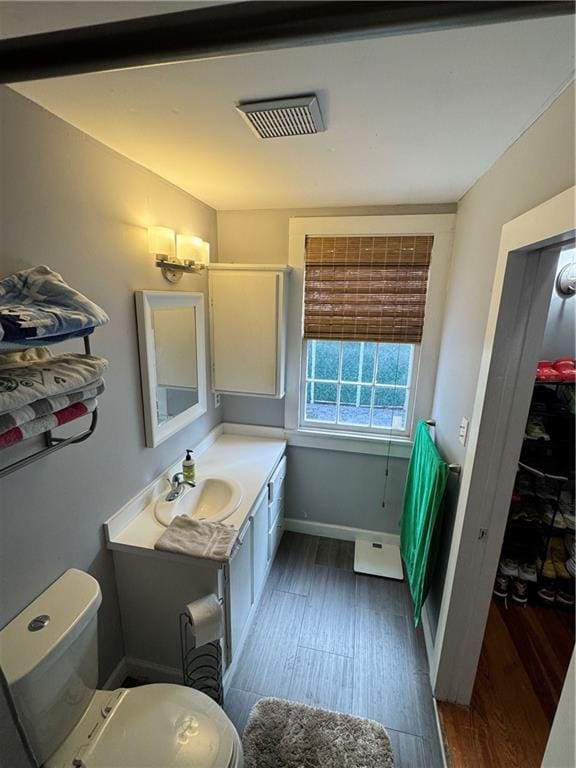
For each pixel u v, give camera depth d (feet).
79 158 4.15
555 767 2.77
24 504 3.77
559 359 6.73
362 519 8.94
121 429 5.19
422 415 7.89
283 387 8.14
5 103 3.29
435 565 6.30
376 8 1.24
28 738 3.37
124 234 4.99
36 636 3.57
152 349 5.57
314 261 7.66
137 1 2.32
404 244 7.20
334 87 3.26
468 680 5.34
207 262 6.37
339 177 5.65
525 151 3.93
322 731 5.07
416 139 4.29
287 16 1.28
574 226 2.90
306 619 6.89
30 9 2.39
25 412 2.92
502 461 4.58
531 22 2.45
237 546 5.27
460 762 4.74
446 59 2.85
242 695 5.54
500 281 4.20
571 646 6.51
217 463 7.43
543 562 7.20
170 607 5.27
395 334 7.65
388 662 6.11
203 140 4.38
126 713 3.98
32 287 3.32
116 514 5.17
